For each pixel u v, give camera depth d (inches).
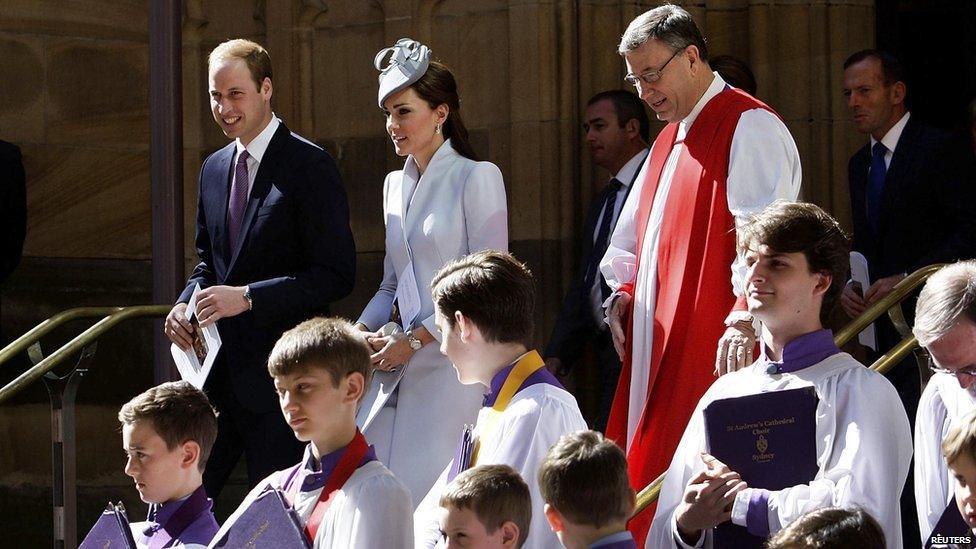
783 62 488.1
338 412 252.5
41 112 543.2
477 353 269.7
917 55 531.5
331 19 531.5
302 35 534.6
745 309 298.7
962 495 212.8
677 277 329.7
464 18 510.9
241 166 380.8
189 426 285.0
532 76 494.3
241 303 358.6
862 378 242.5
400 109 356.8
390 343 345.4
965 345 239.9
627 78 345.4
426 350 346.6
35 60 542.6
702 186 329.7
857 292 380.5
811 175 486.6
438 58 514.9
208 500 288.5
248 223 373.7
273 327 364.8
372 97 524.7
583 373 481.4
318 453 255.3
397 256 360.2
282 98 533.3
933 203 411.8
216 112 376.2
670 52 335.0
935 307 242.1
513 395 266.5
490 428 264.5
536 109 494.0
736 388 253.9
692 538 243.9
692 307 327.3
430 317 345.1
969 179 405.1
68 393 399.9
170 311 407.2
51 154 544.4
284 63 534.0
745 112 331.3
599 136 445.7
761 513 230.4
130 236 554.9
